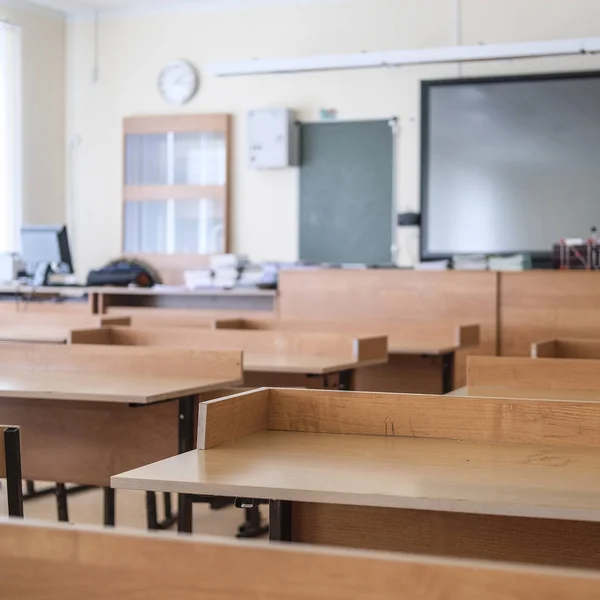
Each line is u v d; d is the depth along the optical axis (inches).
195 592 35.9
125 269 275.6
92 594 37.1
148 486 59.3
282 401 79.4
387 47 298.5
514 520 63.2
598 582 31.9
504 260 241.8
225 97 319.3
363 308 239.5
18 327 206.1
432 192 293.3
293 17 309.4
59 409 127.4
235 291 253.6
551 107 281.7
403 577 33.5
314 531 66.4
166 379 121.1
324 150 307.0
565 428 73.4
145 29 328.8
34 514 157.9
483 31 288.2
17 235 322.7
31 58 327.3
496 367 120.6
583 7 280.1
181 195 323.6
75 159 338.0
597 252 244.4
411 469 63.7
